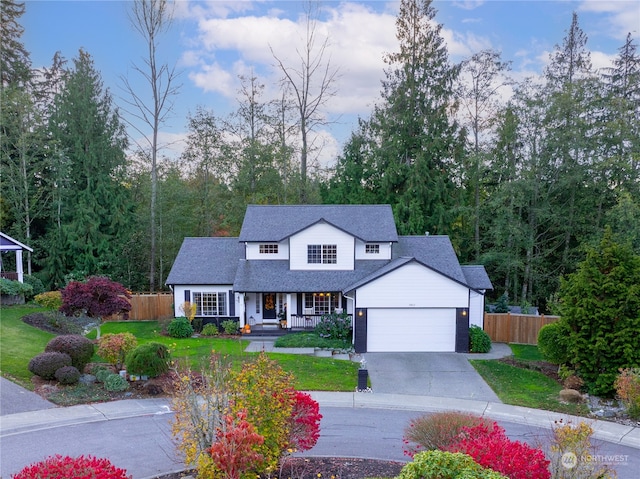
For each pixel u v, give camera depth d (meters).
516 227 31.98
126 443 12.20
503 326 26.03
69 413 14.23
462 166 35.66
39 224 37.91
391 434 13.18
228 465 7.43
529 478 7.36
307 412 10.25
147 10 33.22
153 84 34.56
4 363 17.94
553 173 32.44
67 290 21.83
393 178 35.66
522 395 16.98
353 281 26.00
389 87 37.38
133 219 38.84
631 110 31.72
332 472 10.45
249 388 9.22
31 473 6.61
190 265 27.86
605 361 16.81
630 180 30.45
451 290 22.80
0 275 30.55
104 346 17.34
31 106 35.28
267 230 27.95
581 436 8.55
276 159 40.22
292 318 26.33
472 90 35.12
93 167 36.69
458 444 8.75
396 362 21.11
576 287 17.81
